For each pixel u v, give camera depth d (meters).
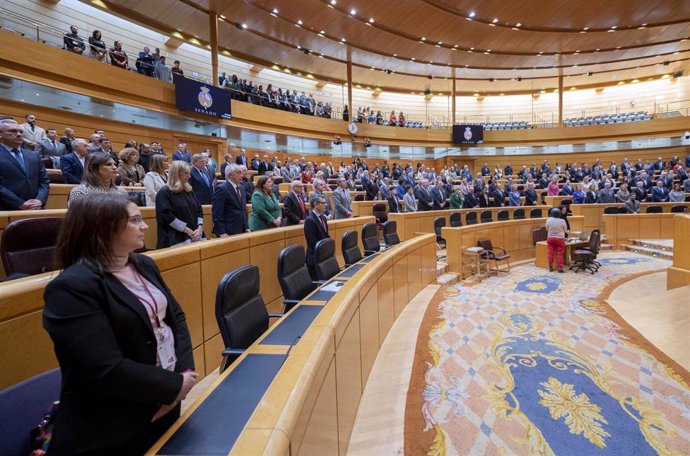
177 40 13.62
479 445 2.21
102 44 9.69
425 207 9.15
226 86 12.97
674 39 15.95
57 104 8.42
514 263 8.77
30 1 10.19
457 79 19.83
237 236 3.34
